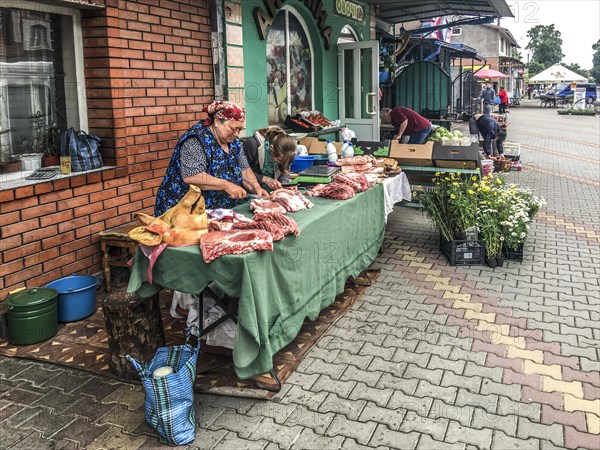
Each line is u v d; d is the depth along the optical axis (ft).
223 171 14.43
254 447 10.47
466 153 23.95
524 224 20.98
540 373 13.03
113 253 18.21
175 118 20.68
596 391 12.25
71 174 16.70
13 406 11.78
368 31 39.58
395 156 24.80
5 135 16.69
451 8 40.73
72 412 11.56
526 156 52.70
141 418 11.37
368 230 18.31
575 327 15.49
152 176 19.63
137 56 18.53
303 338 14.51
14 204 14.96
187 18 20.97
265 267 11.40
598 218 27.99
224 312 12.97
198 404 11.87
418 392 12.24
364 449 10.37
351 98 35.53
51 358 13.70
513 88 173.68
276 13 27.25
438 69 50.93
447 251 21.34
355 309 16.74
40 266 15.89
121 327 12.53
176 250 11.46
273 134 17.47
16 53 16.65
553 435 10.74
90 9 16.92
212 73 22.79
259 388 12.23
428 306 16.96
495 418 11.28
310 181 18.61
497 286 18.60
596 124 92.84
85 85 17.75
